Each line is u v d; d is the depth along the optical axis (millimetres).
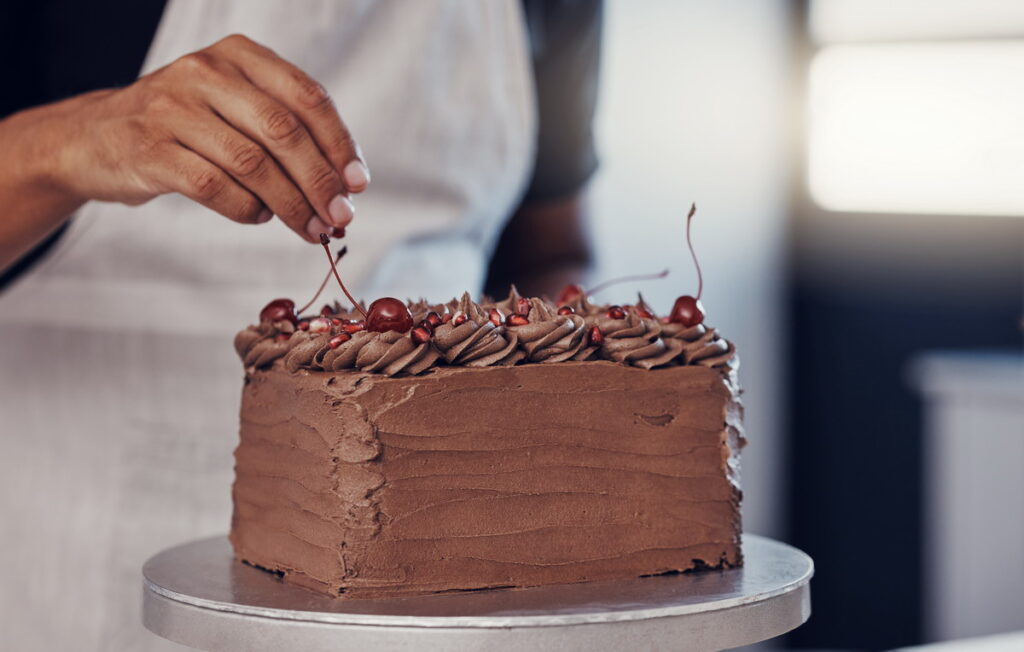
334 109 861
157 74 882
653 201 2203
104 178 905
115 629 1110
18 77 1127
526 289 1284
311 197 854
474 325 870
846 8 2398
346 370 861
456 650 768
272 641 789
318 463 854
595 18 1291
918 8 2355
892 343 2438
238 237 1126
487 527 859
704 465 903
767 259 2430
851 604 2477
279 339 917
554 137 1277
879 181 2420
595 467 881
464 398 856
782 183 2451
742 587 852
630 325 908
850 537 2479
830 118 2436
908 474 2430
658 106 2195
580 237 1317
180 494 1122
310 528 858
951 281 2396
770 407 2459
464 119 1182
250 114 845
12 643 1126
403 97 1152
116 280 1129
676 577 884
